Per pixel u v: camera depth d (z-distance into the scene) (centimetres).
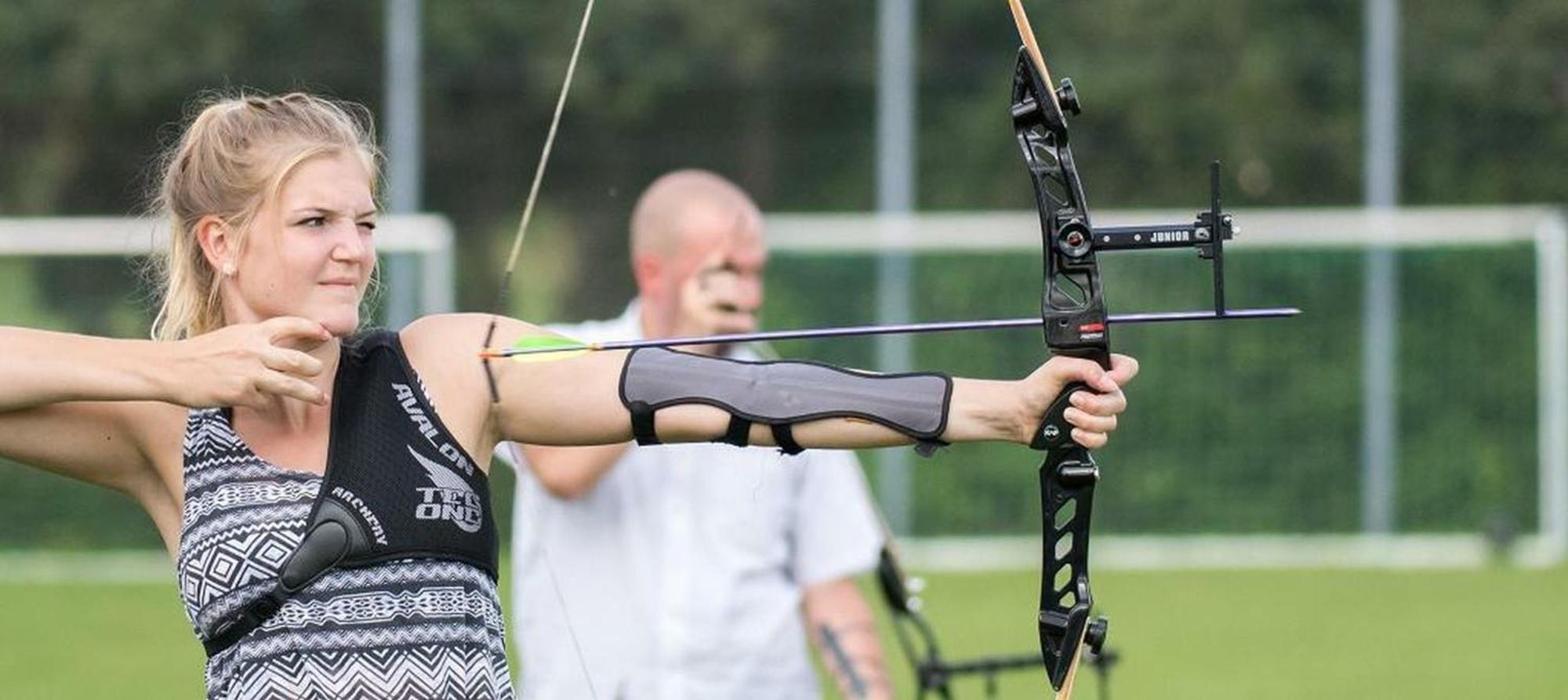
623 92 5859
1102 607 3653
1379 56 4238
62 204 5800
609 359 945
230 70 5719
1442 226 4234
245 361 884
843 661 1415
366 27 5709
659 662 1362
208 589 902
